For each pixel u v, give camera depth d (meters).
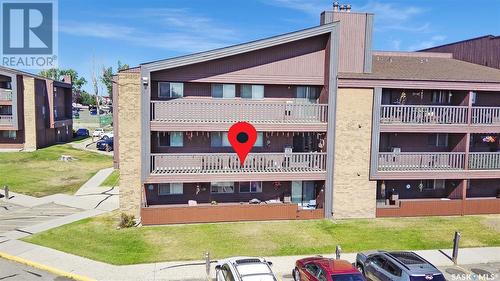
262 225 23.14
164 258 18.52
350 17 26.03
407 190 27.14
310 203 25.94
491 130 25.64
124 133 23.52
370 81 24.14
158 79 23.52
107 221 23.58
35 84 49.78
